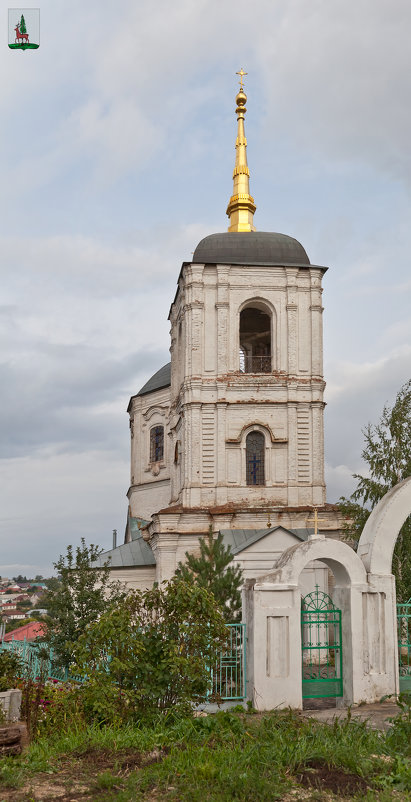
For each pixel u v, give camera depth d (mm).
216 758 11508
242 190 54969
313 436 45812
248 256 47906
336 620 19406
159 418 59906
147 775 10789
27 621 63656
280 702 17859
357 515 41781
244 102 56594
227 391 45781
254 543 40875
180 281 48688
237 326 46562
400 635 21688
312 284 47344
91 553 29922
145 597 16875
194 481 44781
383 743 12445
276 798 10102
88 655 15984
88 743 12883
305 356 46719
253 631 18203
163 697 15945
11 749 12633
